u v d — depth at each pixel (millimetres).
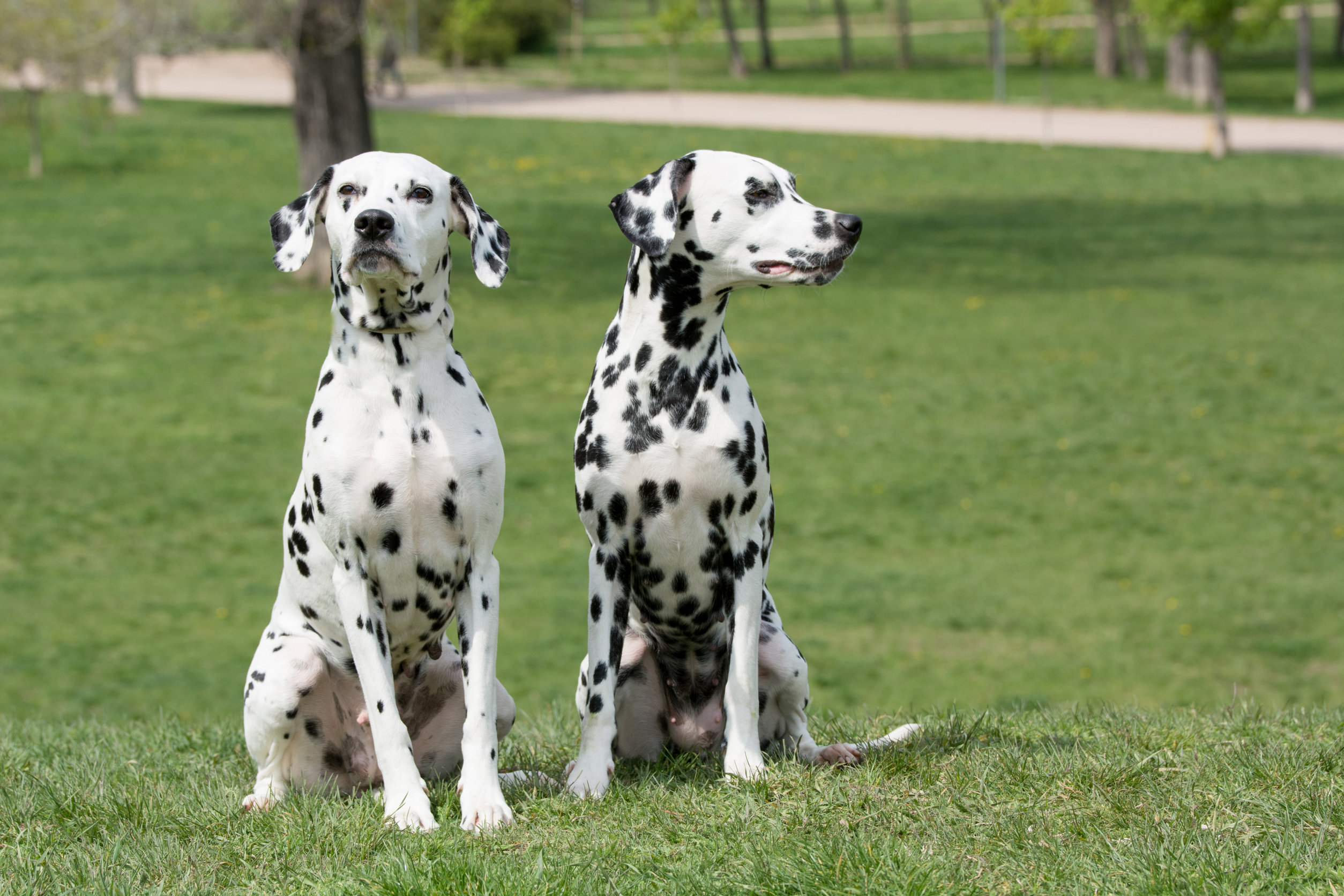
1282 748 5523
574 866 4227
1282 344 23156
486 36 67688
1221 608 13742
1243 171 39438
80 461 18000
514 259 28891
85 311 24875
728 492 5457
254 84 61125
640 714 5883
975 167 40375
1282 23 50312
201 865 4484
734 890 4043
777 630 5863
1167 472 17828
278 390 20953
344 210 5020
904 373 22062
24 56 33188
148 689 11820
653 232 5355
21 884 4328
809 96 57781
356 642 5086
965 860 4258
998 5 56500
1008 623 13469
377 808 5004
